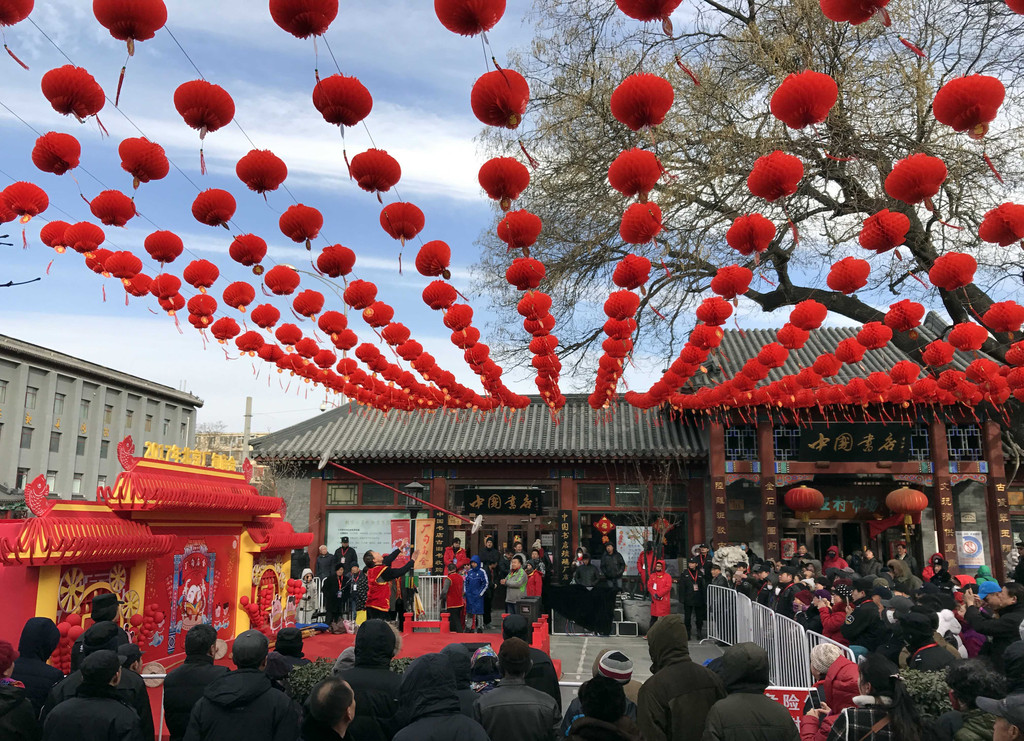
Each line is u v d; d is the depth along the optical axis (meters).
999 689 4.04
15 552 7.63
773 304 13.18
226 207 6.27
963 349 8.45
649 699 4.27
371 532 22.25
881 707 3.90
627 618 17.61
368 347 11.24
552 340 10.03
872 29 10.56
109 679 4.19
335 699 3.67
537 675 5.50
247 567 12.68
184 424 55.84
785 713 3.86
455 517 21.97
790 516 21.75
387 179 5.22
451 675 3.76
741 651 4.04
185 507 10.30
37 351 39.69
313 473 22.73
